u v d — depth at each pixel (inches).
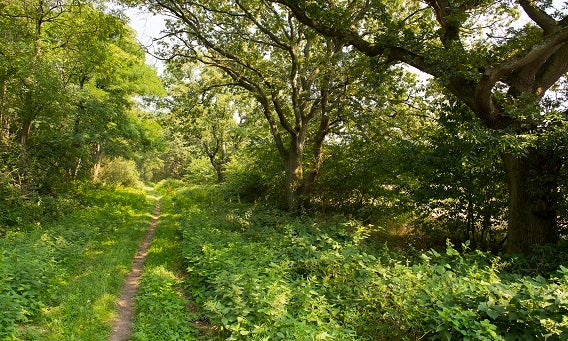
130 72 780.6
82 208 641.0
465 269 247.6
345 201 640.4
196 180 1397.6
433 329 186.7
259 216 560.1
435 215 487.2
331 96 596.7
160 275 327.9
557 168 363.9
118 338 227.1
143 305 265.0
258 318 210.1
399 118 617.6
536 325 171.8
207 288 294.2
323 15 424.2
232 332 205.0
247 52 617.9
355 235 330.3
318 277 288.0
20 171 538.6
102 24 586.6
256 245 367.6
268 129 795.4
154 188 1809.8
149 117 902.4
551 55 404.8
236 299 215.9
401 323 203.3
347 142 650.8
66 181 759.7
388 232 539.8
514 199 384.8
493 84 347.3
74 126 634.8
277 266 259.0
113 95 767.1
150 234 580.1
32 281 259.1
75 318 236.8
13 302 223.6
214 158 1309.1
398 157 477.7
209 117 819.4
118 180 1314.0
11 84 527.8
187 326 234.8
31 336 205.2
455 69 370.3
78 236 435.8
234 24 580.4
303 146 681.6
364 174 582.6
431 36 422.9
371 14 446.6
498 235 468.1
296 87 621.9
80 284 296.0
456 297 198.1
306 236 380.2
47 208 529.0
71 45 606.9
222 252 322.0
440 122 485.4
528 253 369.4
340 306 239.8
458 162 366.6
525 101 355.3
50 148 661.9
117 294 296.7
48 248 338.6
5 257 277.4
